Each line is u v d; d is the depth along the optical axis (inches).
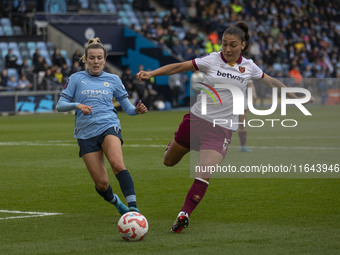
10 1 3093.0
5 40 2940.5
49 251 554.9
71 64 2960.1
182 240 596.1
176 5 3629.4
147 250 557.9
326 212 736.3
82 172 1082.1
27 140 1648.6
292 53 3656.5
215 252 550.6
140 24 3393.2
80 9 3248.0
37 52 2773.1
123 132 1861.5
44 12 3058.6
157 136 1736.0
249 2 3786.9
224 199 826.2
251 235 617.0
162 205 784.3
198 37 3277.6
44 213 737.0
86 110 639.8
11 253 548.4
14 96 2689.5
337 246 571.5
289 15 4005.9
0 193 879.7
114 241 592.7
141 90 2859.3
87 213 737.0
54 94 2790.4
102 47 682.8
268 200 817.5
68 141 1620.3
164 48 3083.2
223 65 668.7
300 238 603.2
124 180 642.8
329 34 4106.8
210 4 3656.5
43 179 1006.4
